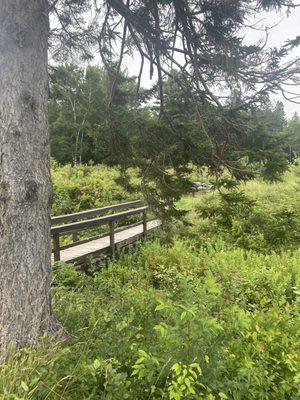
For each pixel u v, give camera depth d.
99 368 3.37
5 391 2.82
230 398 3.39
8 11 3.92
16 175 3.88
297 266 9.00
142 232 13.32
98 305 5.37
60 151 25.08
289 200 16.06
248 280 7.69
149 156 6.24
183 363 3.16
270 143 4.99
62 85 6.59
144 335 4.03
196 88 5.31
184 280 4.34
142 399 3.27
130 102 6.25
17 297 3.84
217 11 4.98
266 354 3.95
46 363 3.32
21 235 3.89
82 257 9.16
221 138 5.39
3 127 3.89
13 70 3.92
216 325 3.21
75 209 16.05
